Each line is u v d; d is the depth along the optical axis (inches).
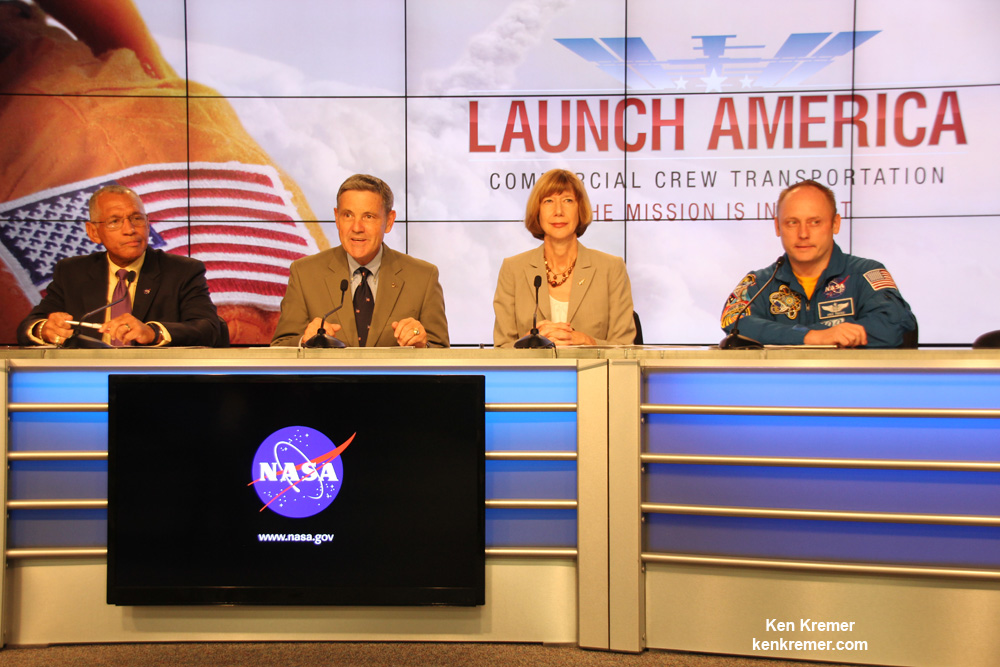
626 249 155.5
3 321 153.9
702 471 71.1
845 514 67.9
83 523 73.6
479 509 71.0
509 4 154.6
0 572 71.7
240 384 71.6
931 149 150.2
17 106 152.9
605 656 69.4
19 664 67.6
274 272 156.8
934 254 150.8
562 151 155.6
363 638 72.6
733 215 154.1
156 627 72.8
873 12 149.9
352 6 154.9
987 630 66.2
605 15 153.6
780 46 151.8
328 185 156.0
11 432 73.2
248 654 69.9
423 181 156.2
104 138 153.9
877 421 68.2
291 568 71.3
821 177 152.4
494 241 156.7
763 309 97.4
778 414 69.4
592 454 71.2
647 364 71.2
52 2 152.3
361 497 71.4
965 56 148.7
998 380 66.4
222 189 155.7
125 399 71.2
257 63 154.9
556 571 72.6
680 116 154.0
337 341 79.0
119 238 101.9
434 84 155.3
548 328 85.4
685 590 71.0
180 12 154.0
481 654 69.7
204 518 71.2
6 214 153.4
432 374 72.1
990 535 66.6
